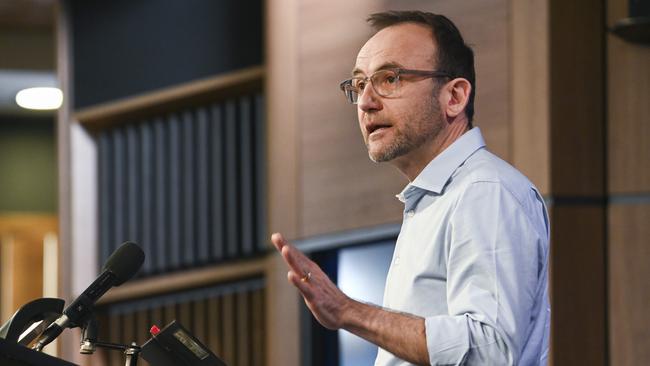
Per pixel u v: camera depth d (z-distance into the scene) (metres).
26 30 15.60
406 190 4.68
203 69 11.48
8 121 18.61
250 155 11.27
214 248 11.51
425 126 4.71
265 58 10.68
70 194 12.73
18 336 4.19
